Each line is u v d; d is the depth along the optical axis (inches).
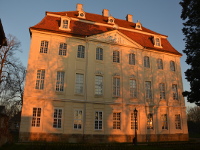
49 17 1162.0
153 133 1165.7
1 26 607.5
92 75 1102.4
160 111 1222.9
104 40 1177.4
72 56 1088.8
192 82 872.9
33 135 924.0
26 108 943.7
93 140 1011.9
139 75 1222.9
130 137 1092.5
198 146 800.3
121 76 1171.3
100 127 1051.9
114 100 1116.5
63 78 1051.9
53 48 1062.4
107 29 1263.5
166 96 1268.5
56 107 995.3
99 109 1071.6
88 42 1141.1
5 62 1343.5
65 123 987.3
